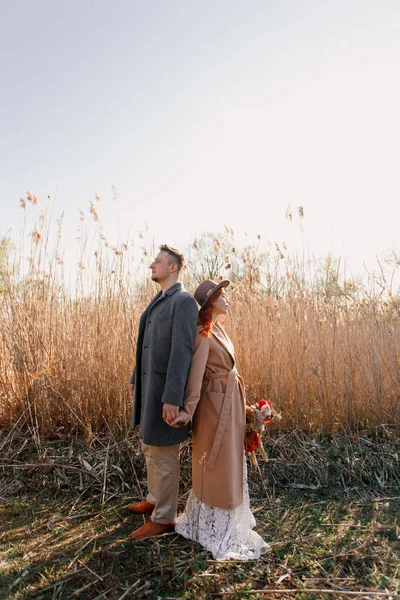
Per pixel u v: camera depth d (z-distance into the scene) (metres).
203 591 2.07
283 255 4.67
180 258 2.69
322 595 2.05
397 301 4.62
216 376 2.51
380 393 4.14
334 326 4.31
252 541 2.47
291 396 4.08
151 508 2.88
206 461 2.44
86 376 3.81
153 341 2.54
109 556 2.35
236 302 4.57
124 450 3.48
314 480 3.46
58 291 4.14
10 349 3.83
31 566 2.26
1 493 3.07
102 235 4.25
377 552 2.46
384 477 3.52
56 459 3.36
